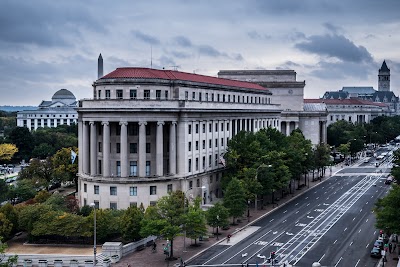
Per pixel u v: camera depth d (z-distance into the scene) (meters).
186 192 112.19
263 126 167.25
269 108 173.00
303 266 73.69
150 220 79.88
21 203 117.56
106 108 105.06
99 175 108.25
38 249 84.62
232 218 108.19
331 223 102.62
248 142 124.00
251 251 82.44
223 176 123.75
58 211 93.94
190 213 81.75
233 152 120.50
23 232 95.19
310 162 149.12
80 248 85.12
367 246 84.75
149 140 109.69
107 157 106.56
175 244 88.56
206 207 112.56
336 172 186.12
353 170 191.62
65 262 77.06
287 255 79.62
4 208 90.94
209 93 133.12
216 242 89.00
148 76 111.31
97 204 106.94
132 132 108.19
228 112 135.75
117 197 104.94
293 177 137.12
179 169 112.44
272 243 87.38
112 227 86.75
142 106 106.06
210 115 125.56
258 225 101.94
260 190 111.69
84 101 109.31
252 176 112.81
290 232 95.38
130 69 114.00
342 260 76.62
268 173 115.81
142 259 79.00
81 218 87.94
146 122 106.56
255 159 119.69
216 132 130.38
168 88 114.62
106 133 106.44
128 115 105.56
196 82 124.56
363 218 106.81
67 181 145.12
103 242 87.44
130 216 85.81
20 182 125.69
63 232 85.75
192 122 115.81
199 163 120.06
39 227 86.81
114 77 109.69
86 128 111.12
